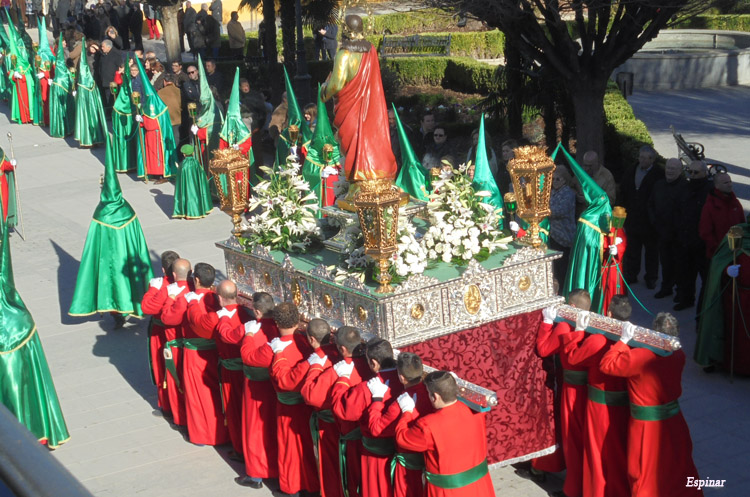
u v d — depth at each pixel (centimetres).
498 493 680
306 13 2061
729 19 2956
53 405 787
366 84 677
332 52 2484
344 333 599
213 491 713
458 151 1620
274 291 763
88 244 1060
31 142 2119
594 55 1260
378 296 616
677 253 987
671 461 582
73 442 809
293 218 765
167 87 1788
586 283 860
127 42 3036
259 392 695
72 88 2133
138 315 1066
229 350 732
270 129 1559
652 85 2522
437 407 530
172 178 1738
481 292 652
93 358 1006
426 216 730
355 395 576
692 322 967
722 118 2108
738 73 2538
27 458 107
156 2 2308
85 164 1909
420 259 648
